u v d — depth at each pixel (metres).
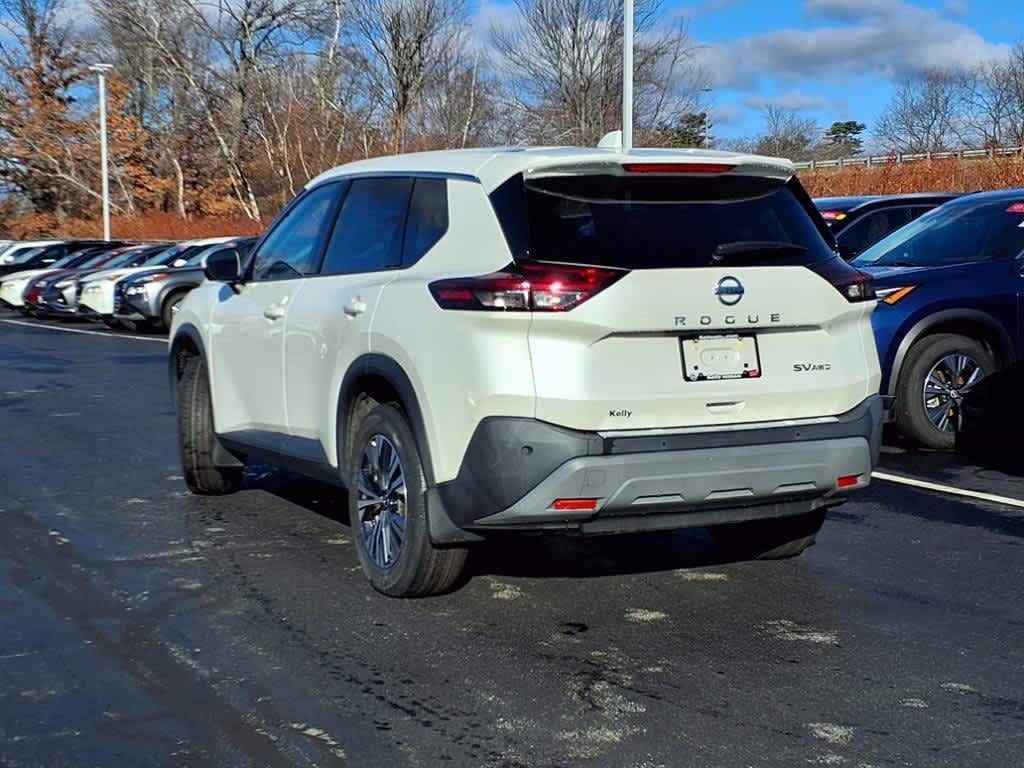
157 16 45.16
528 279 4.51
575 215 4.71
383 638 4.79
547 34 34.88
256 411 6.46
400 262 5.26
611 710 4.05
